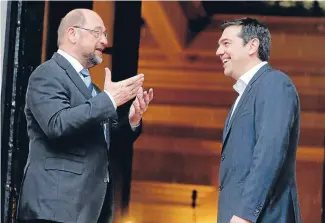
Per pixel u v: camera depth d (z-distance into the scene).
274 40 8.33
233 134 5.34
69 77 5.54
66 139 5.47
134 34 8.33
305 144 8.11
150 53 8.38
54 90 5.42
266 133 5.11
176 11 8.36
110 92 5.36
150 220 8.20
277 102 5.20
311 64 8.27
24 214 5.46
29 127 5.59
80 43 5.68
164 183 8.28
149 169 8.29
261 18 8.37
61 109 5.34
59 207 5.38
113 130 6.12
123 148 8.30
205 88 8.41
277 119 5.14
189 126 8.38
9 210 6.69
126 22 8.28
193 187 8.28
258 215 5.05
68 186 5.41
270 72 5.41
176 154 8.33
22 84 6.75
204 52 8.42
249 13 8.39
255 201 5.04
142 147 8.34
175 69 8.43
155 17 8.38
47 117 5.32
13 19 6.74
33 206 5.41
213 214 8.19
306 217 7.95
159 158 8.30
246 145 5.26
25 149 6.73
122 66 8.27
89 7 8.08
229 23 5.61
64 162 5.45
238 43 5.53
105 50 8.23
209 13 8.43
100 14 8.20
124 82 5.40
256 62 5.54
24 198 5.48
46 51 6.93
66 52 5.70
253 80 5.40
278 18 8.33
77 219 5.41
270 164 5.05
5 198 6.70
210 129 8.37
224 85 8.40
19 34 6.77
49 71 5.51
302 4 8.30
